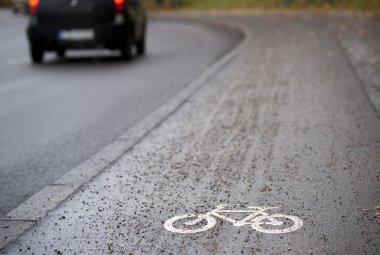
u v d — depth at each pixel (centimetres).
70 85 1119
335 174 520
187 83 1091
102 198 480
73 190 502
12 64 1500
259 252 368
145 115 820
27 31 1502
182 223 420
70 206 465
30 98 987
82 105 909
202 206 452
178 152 608
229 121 738
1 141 705
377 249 366
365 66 1095
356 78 995
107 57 1639
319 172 527
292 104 820
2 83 1168
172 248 379
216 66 1227
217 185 500
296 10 3281
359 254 360
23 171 582
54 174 568
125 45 1499
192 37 2238
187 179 520
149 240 393
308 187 488
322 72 1074
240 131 686
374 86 904
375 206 440
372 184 491
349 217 420
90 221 431
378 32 1706
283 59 1273
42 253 381
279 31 1988
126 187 505
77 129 751
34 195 495
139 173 543
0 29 2870
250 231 402
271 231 400
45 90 1067
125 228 415
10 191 523
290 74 1072
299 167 543
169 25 3086
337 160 562
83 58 1628
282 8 3566
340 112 760
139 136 681
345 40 1550
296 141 633
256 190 484
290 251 368
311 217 422
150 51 1766
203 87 986
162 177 528
